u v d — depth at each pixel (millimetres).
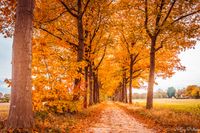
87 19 23516
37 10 18625
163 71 31594
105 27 26422
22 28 9578
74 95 16734
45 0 18984
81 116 17594
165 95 144875
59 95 14359
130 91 43250
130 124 15195
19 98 9375
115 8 22641
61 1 18703
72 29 23312
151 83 24172
